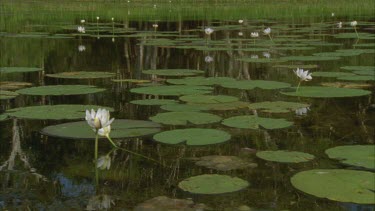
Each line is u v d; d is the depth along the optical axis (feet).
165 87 18.88
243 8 94.58
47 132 12.52
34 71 24.82
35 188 8.69
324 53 31.60
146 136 12.30
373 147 11.03
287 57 29.76
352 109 15.52
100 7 93.66
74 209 7.80
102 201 8.13
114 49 34.37
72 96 17.69
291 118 14.34
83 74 22.76
